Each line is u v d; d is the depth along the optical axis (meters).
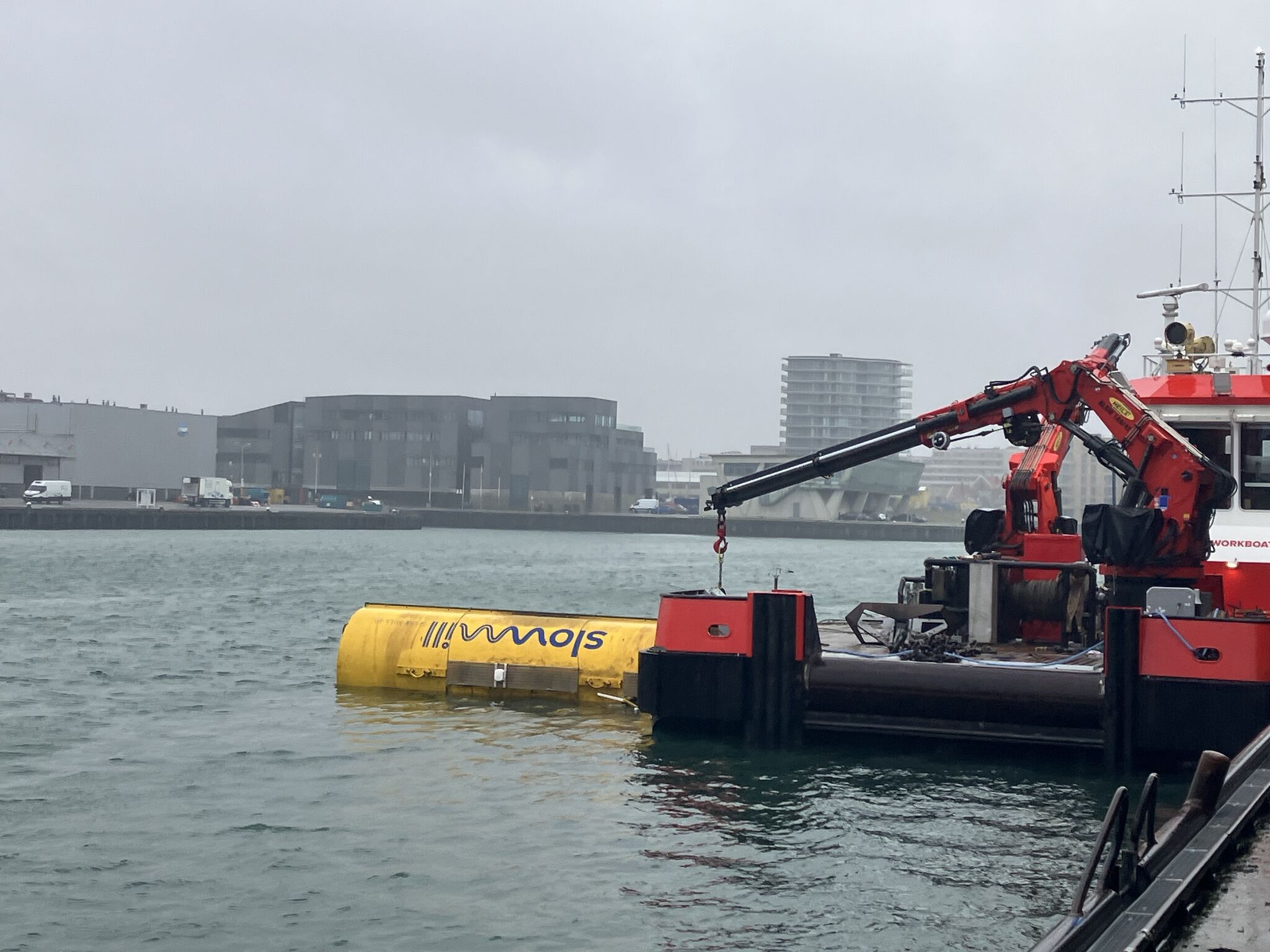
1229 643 15.66
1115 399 18.58
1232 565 19.19
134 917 11.49
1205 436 19.72
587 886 12.35
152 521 147.88
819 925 11.32
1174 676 15.81
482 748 18.42
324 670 27.56
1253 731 15.41
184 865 12.97
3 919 11.39
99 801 15.52
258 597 50.34
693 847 13.62
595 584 66.38
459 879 12.55
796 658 17.44
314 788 16.19
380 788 16.17
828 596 59.78
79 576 61.75
